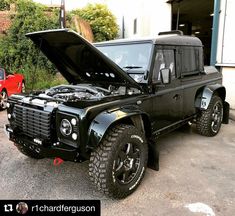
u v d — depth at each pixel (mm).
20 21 12125
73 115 2701
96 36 17156
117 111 2914
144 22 13844
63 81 10906
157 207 2908
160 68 3730
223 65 7449
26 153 3891
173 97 4023
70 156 2770
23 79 9891
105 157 2818
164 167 3844
